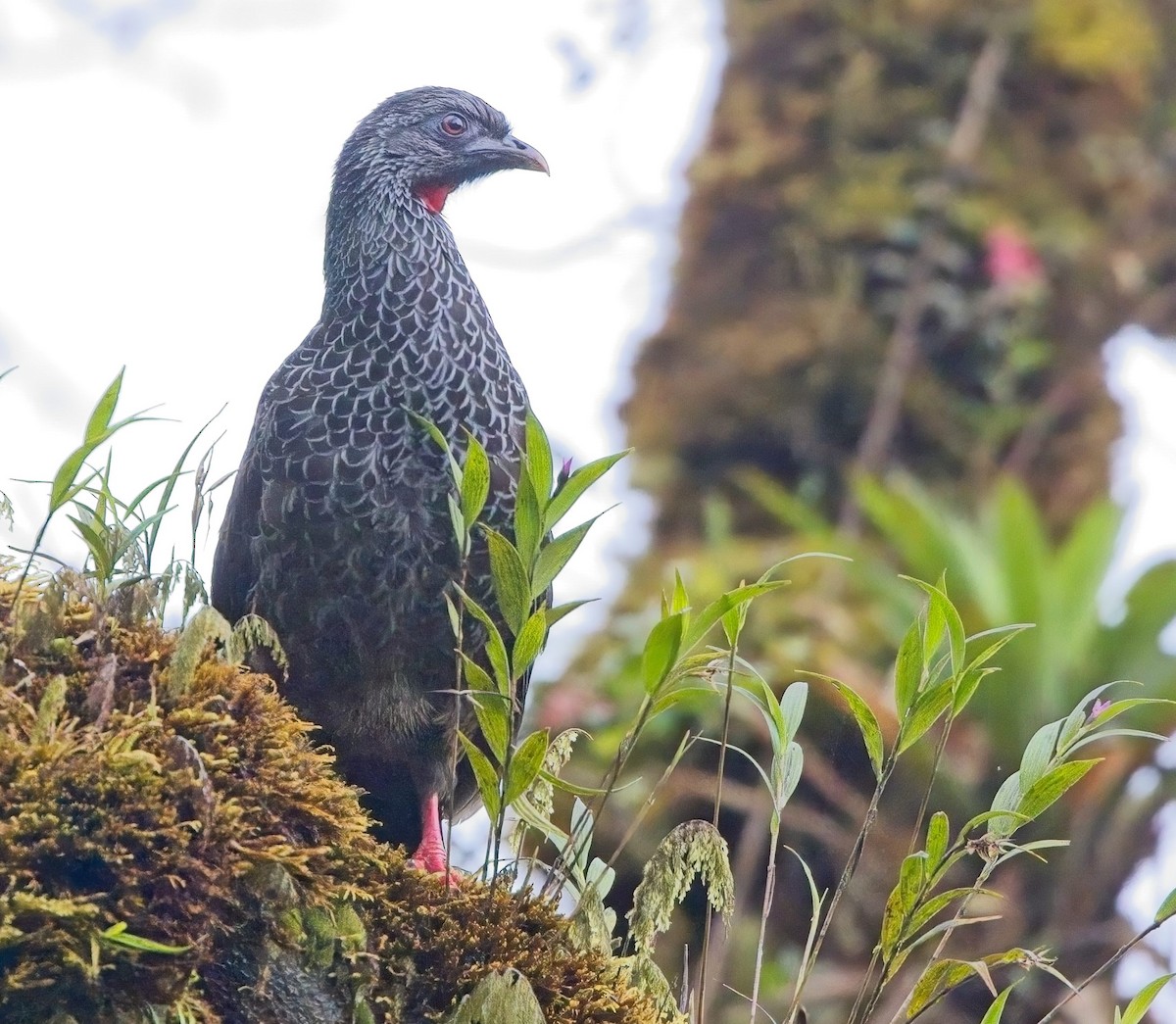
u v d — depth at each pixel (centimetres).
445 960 580
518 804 635
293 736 604
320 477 847
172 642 597
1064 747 582
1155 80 1533
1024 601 1174
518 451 877
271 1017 552
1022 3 1507
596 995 592
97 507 608
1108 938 1129
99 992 521
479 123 1051
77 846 524
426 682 870
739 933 1177
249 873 550
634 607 1353
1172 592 1193
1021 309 1415
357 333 873
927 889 571
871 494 1247
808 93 1520
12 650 579
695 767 1229
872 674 1227
